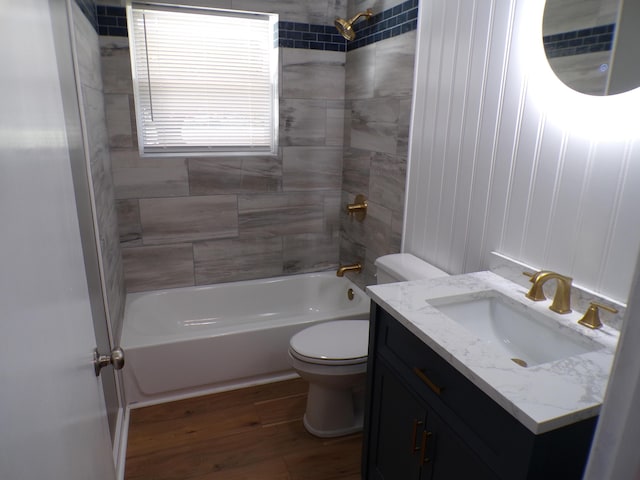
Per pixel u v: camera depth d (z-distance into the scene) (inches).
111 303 80.5
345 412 81.0
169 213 107.0
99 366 41.0
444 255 77.9
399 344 55.6
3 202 20.3
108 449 46.2
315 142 114.2
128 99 97.2
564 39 51.6
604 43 46.9
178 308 111.1
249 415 86.3
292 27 104.4
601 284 50.0
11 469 18.9
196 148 109.0
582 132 50.7
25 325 22.2
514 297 56.4
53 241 29.3
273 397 91.8
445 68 73.0
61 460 26.8
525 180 59.2
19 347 21.1
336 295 120.6
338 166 118.0
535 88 56.3
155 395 89.4
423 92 79.5
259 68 108.7
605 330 47.8
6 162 21.1
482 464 42.3
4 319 19.4
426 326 48.9
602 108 48.2
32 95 26.7
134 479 70.7
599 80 47.9
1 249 19.7
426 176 80.9
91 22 82.1
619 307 47.3
